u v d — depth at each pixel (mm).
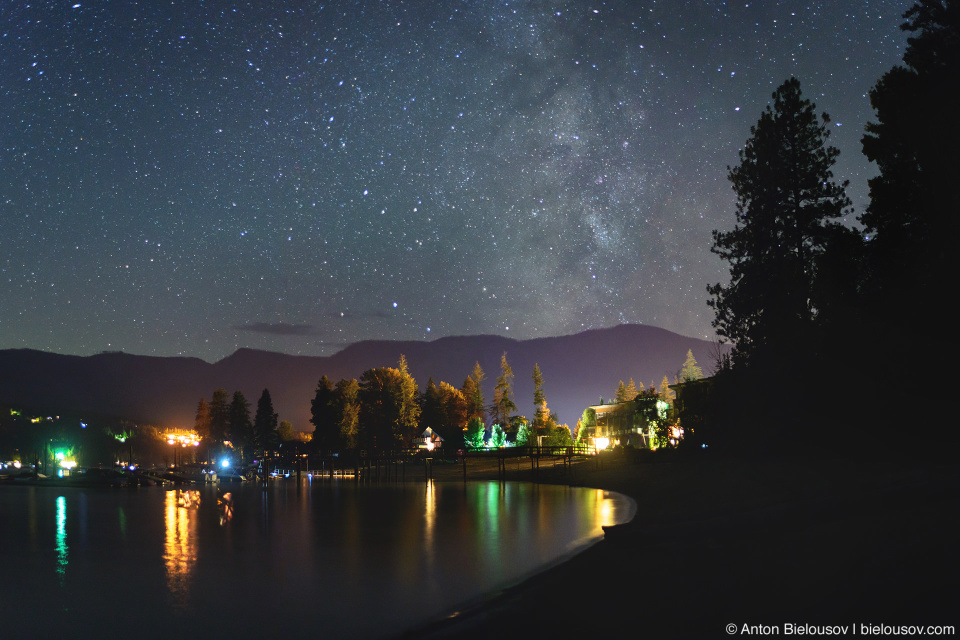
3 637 13109
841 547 12031
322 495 56156
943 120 31016
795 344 38219
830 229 41750
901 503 14586
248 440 149000
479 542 23734
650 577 12656
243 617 14070
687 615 9914
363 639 11977
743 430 39031
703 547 14406
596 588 12602
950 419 29844
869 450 32188
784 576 11016
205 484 88812
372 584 16906
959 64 31344
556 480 58938
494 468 82875
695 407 50094
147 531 30688
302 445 121000
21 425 132750
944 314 30719
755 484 28250
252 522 34156
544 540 23578
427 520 31984
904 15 34031
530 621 11164
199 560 21672
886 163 34938
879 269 34625
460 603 14133
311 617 13797
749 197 44375
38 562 21719
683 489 33656
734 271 44281
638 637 9273
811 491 18781
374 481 80188
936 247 32188
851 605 9219
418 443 112938
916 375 30984
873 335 33250
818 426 34719
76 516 39219
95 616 14523
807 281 41125
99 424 158000
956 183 30828
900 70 34312
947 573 9594
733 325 43438
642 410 81500
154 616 14406
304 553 22547
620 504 33875
